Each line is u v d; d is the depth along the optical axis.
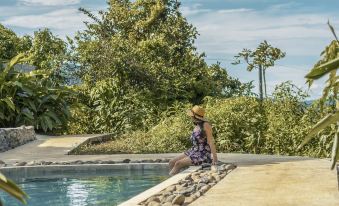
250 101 20.69
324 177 9.94
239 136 18.98
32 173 12.64
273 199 7.80
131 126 24.81
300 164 12.23
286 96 19.97
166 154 15.48
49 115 24.52
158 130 20.08
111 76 28.52
